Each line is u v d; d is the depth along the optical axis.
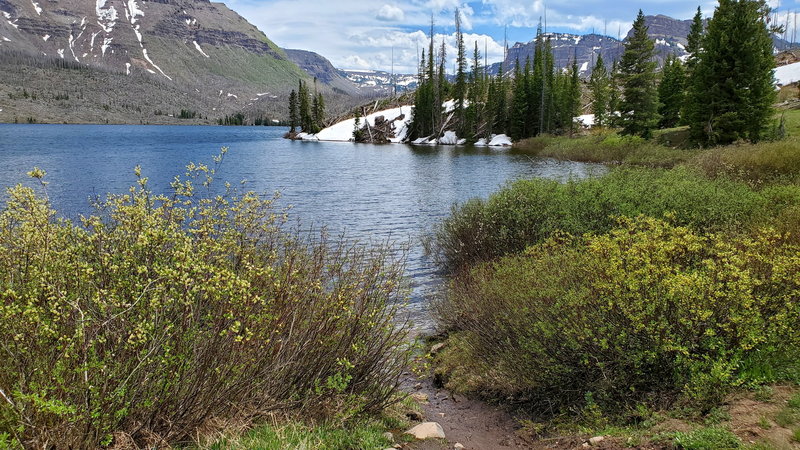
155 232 4.15
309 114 120.00
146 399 3.76
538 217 12.36
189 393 4.12
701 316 4.89
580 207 12.22
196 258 4.13
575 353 5.86
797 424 4.04
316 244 8.48
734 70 35.41
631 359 5.32
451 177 38.69
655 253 5.92
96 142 83.75
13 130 138.12
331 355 5.47
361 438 4.84
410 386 7.80
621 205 11.52
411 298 11.48
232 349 4.39
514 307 6.89
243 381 4.55
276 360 4.89
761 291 5.38
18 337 3.25
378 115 114.06
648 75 50.72
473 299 8.66
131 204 4.72
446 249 14.50
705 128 37.75
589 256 6.65
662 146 41.59
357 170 44.72
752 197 12.09
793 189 12.20
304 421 4.96
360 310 5.81
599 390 5.68
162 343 3.80
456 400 7.12
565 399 6.20
